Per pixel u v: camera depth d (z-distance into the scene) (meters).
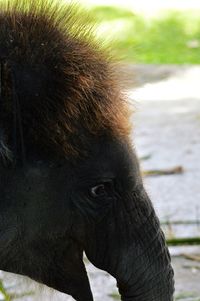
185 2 30.50
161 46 24.53
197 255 12.57
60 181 7.98
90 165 7.97
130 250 8.25
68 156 7.90
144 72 21.47
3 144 7.73
